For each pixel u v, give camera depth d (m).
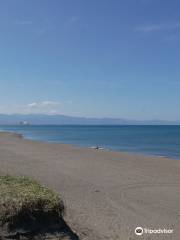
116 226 8.45
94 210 9.79
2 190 7.44
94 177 15.82
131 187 13.50
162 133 99.56
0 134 67.38
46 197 7.12
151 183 14.48
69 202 10.59
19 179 8.73
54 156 25.73
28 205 6.86
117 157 26.06
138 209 10.14
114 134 90.88
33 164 20.28
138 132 108.62
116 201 11.04
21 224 6.80
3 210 6.76
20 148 33.25
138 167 20.06
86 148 35.28
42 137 71.06
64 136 76.88
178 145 48.31
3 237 6.61
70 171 17.64
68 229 7.39
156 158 25.86
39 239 6.80
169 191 12.84
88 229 8.02
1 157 23.97
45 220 7.02
